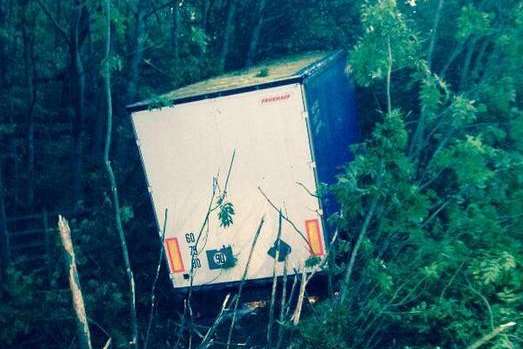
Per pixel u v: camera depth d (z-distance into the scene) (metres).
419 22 8.39
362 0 11.93
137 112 5.82
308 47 12.86
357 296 5.29
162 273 7.45
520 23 5.71
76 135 10.03
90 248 7.42
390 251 5.64
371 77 5.11
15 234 8.88
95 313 6.58
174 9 11.48
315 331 4.65
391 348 5.08
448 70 8.56
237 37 13.11
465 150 4.70
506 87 5.66
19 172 11.55
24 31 10.85
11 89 12.38
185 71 10.48
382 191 4.75
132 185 9.60
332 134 6.84
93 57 10.84
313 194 5.60
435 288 5.01
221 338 5.96
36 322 6.45
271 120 5.55
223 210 5.33
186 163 5.88
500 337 4.05
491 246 4.62
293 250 5.89
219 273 6.17
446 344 4.90
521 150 5.37
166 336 6.32
